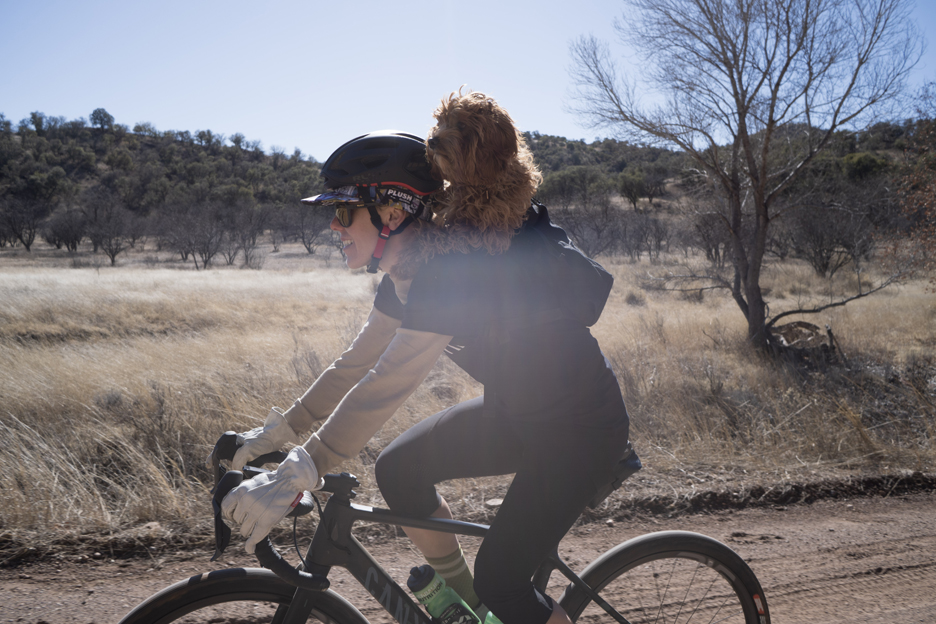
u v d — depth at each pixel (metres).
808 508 3.71
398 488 1.54
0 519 2.87
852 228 20.80
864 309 13.45
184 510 3.10
